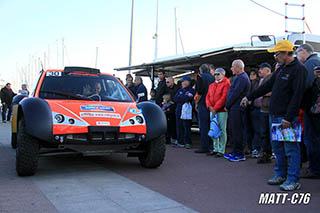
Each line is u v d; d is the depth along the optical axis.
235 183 3.78
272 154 5.63
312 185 3.68
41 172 4.21
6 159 5.17
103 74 5.38
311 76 4.12
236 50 6.46
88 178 3.91
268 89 3.95
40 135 3.67
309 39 7.07
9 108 14.68
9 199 3.03
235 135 5.27
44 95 4.54
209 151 6.02
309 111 3.87
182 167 4.70
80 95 4.66
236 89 5.20
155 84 10.65
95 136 3.89
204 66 6.26
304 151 4.71
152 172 4.33
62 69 5.16
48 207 2.82
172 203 3.00
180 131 6.98
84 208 2.81
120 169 4.49
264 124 5.00
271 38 7.21
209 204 2.99
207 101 5.75
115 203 2.96
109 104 4.49
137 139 4.11
